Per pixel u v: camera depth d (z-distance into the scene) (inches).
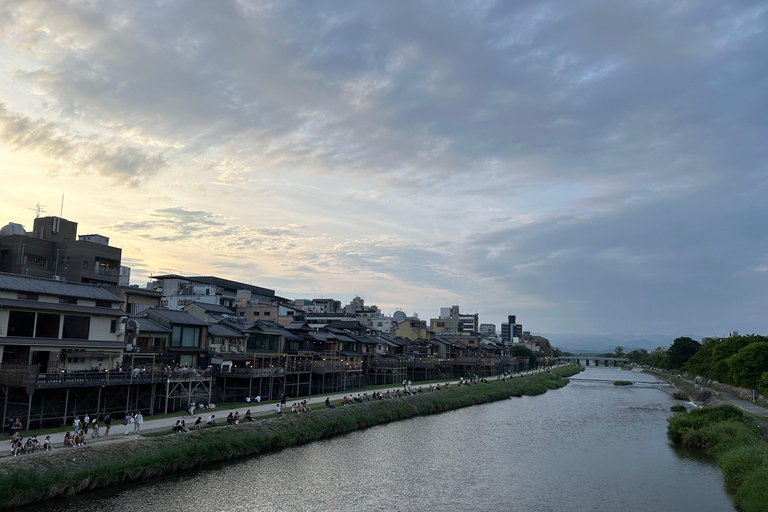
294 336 3521.2
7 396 1707.7
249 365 2970.0
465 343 7130.9
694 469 1998.0
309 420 2362.2
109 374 1934.1
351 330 4522.6
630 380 6870.1
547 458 2166.6
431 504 1563.7
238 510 1418.6
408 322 6259.8
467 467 1995.6
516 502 1599.4
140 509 1362.0
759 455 1731.1
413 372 4842.5
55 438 1610.5
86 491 1421.0
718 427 2326.5
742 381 3604.8
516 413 3457.2
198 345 2753.4
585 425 3004.4
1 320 1845.5
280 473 1772.9
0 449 1450.5
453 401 3619.6
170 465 1648.6
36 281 2084.2
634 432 2787.9
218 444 1830.7
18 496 1263.5
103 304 2272.4
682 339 6909.5
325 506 1503.4
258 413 2326.5
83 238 3553.2
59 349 2018.9
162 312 2674.7
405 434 2571.4
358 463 1978.3
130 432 1768.0
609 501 1614.2
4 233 3191.4
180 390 2340.1
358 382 3941.9
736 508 1556.3
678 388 5329.7
